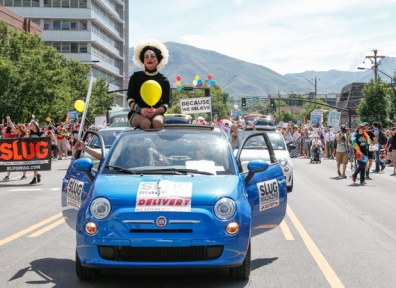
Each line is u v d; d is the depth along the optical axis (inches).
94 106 2645.2
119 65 4343.0
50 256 301.7
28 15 3366.1
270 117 1834.4
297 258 297.1
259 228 277.1
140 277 255.3
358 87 4699.8
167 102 299.1
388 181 782.5
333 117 1657.2
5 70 1727.4
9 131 796.6
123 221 220.8
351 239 351.6
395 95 2283.5
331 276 259.3
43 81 1796.3
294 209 485.7
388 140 1073.5
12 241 343.0
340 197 579.2
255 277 256.4
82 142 294.4
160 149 266.7
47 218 432.5
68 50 3435.0
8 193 607.2
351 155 1002.7
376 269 274.1
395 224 409.7
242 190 244.1
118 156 264.5
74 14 3380.9
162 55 299.7
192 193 229.8
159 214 220.8
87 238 224.5
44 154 726.5
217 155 265.9
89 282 247.0
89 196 235.8
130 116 295.6
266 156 604.1
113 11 3917.3
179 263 220.2
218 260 223.1
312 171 969.5
